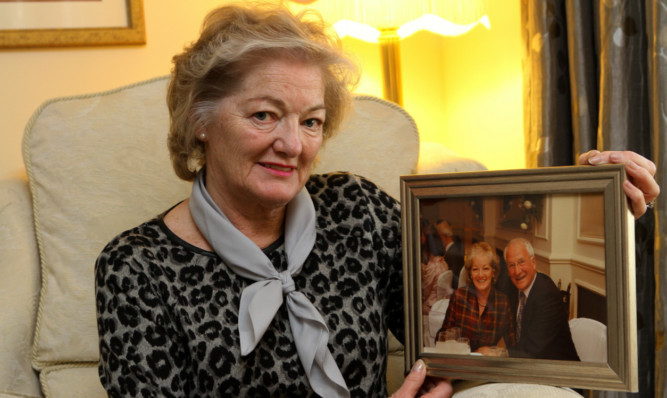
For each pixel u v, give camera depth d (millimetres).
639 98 1577
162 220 1248
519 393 1075
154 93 1578
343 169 1576
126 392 1084
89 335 1464
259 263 1179
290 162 1134
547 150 1790
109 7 2168
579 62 1706
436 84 2588
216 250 1181
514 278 1138
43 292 1487
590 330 1074
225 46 1103
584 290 1078
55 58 2148
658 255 1468
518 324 1131
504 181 1133
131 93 1571
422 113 2584
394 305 1357
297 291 1204
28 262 1505
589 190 1071
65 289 1471
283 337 1189
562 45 1789
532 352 1119
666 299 1456
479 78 2357
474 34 2369
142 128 1544
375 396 1253
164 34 2234
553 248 1104
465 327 1173
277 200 1146
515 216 1134
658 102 1460
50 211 1499
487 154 2357
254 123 1123
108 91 1578
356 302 1243
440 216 1193
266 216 1221
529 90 1875
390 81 2186
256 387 1157
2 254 1492
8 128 2127
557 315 1103
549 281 1107
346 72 1255
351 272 1269
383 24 2084
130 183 1517
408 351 1217
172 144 1256
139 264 1146
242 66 1111
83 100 1558
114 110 1546
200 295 1167
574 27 1704
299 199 1263
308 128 1161
